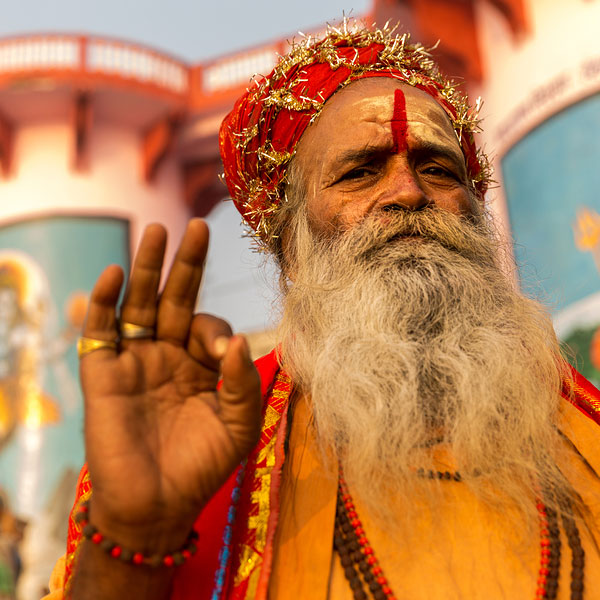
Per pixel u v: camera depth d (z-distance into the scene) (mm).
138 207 15070
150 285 1200
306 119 1807
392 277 1555
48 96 14891
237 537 1357
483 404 1441
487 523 1335
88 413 1148
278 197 1883
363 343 1510
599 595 1295
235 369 1147
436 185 1723
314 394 1502
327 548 1305
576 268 8164
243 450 1181
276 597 1279
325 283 1641
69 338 13797
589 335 7688
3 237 14547
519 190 9133
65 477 13086
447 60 10133
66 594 1206
